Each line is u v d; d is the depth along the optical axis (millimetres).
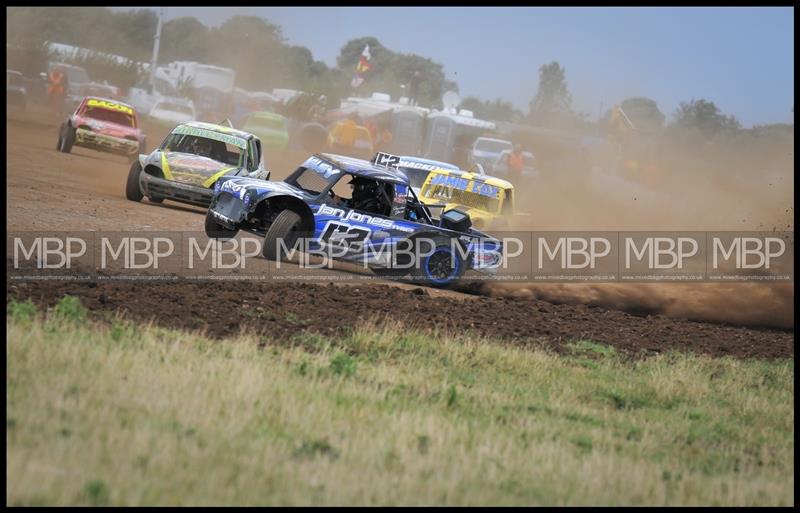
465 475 25922
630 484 27281
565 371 44125
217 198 59188
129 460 23016
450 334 47250
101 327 36719
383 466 25719
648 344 53812
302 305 48469
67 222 60844
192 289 47781
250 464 24203
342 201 59844
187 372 31344
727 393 45000
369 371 37938
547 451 29219
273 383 32344
